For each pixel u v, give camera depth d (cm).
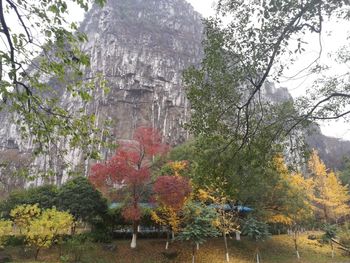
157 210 2464
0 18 441
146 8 10150
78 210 2459
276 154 762
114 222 2617
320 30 575
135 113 7981
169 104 8312
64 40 493
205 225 2255
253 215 2669
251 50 616
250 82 654
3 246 2153
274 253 2672
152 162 2700
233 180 785
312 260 2548
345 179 3438
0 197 2659
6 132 5919
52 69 500
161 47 9162
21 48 461
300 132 755
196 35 10200
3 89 441
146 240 2659
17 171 605
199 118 719
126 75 8350
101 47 8675
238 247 2680
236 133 717
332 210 3241
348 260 2533
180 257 2348
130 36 9088
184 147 3020
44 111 538
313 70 886
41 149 576
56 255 2175
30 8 459
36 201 2658
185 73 702
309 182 3062
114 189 2520
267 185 2395
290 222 2770
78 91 542
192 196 2425
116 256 2256
